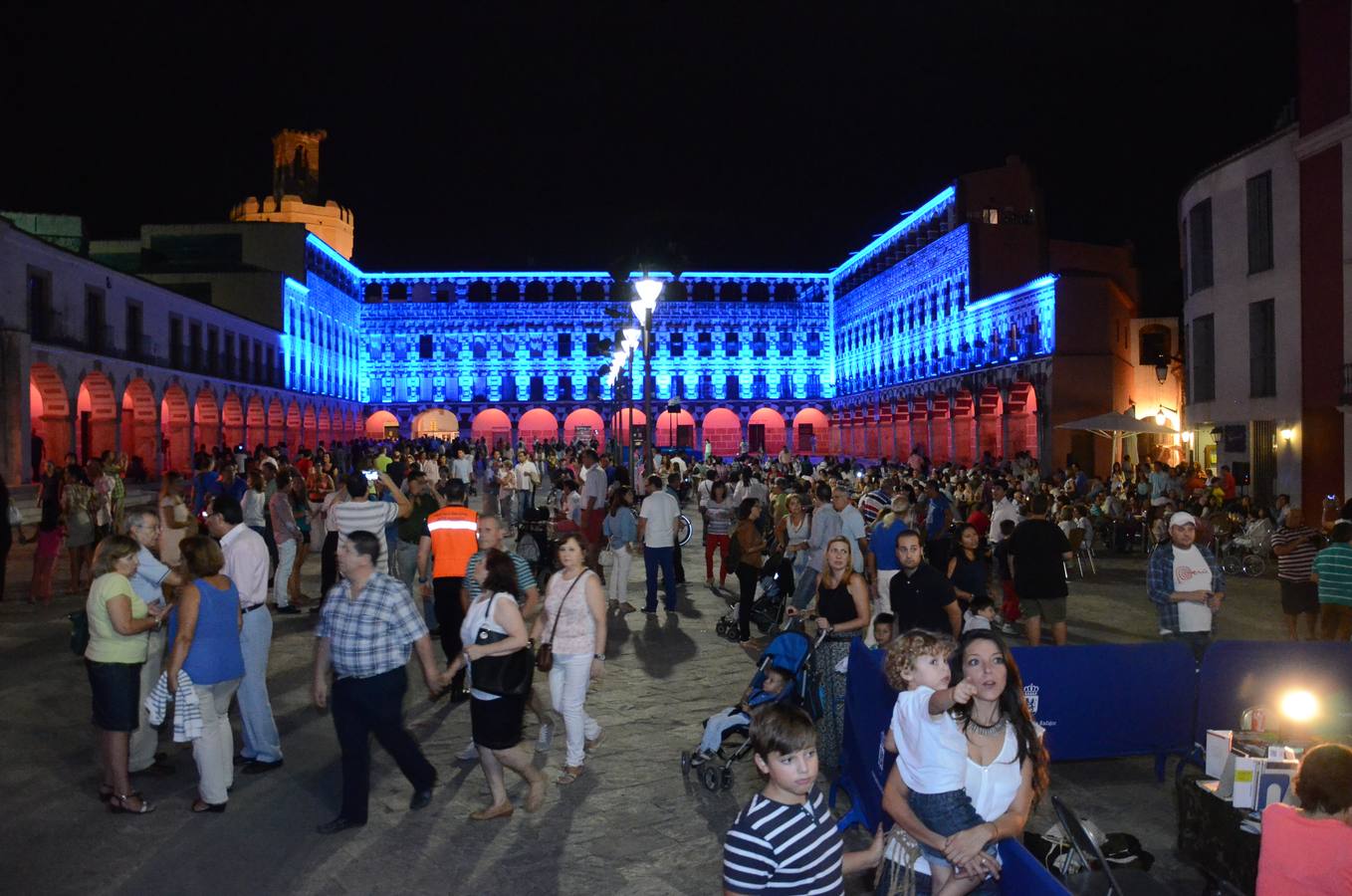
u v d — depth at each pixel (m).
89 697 9.84
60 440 34.03
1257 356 25.80
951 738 4.52
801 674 7.92
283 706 9.71
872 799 6.27
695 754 7.64
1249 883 5.44
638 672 11.10
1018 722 4.69
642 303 18.83
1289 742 6.03
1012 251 48.59
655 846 6.45
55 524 15.13
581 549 7.86
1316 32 23.41
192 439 45.06
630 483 22.72
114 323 38.22
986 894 4.52
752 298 85.69
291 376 60.72
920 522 18.30
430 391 81.19
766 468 36.19
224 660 6.95
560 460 42.59
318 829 6.66
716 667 11.34
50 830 6.65
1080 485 27.67
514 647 6.82
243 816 6.93
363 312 80.69
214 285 58.47
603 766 8.01
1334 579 10.85
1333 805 4.34
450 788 7.51
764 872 3.76
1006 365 42.03
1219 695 7.73
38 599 15.08
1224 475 25.06
